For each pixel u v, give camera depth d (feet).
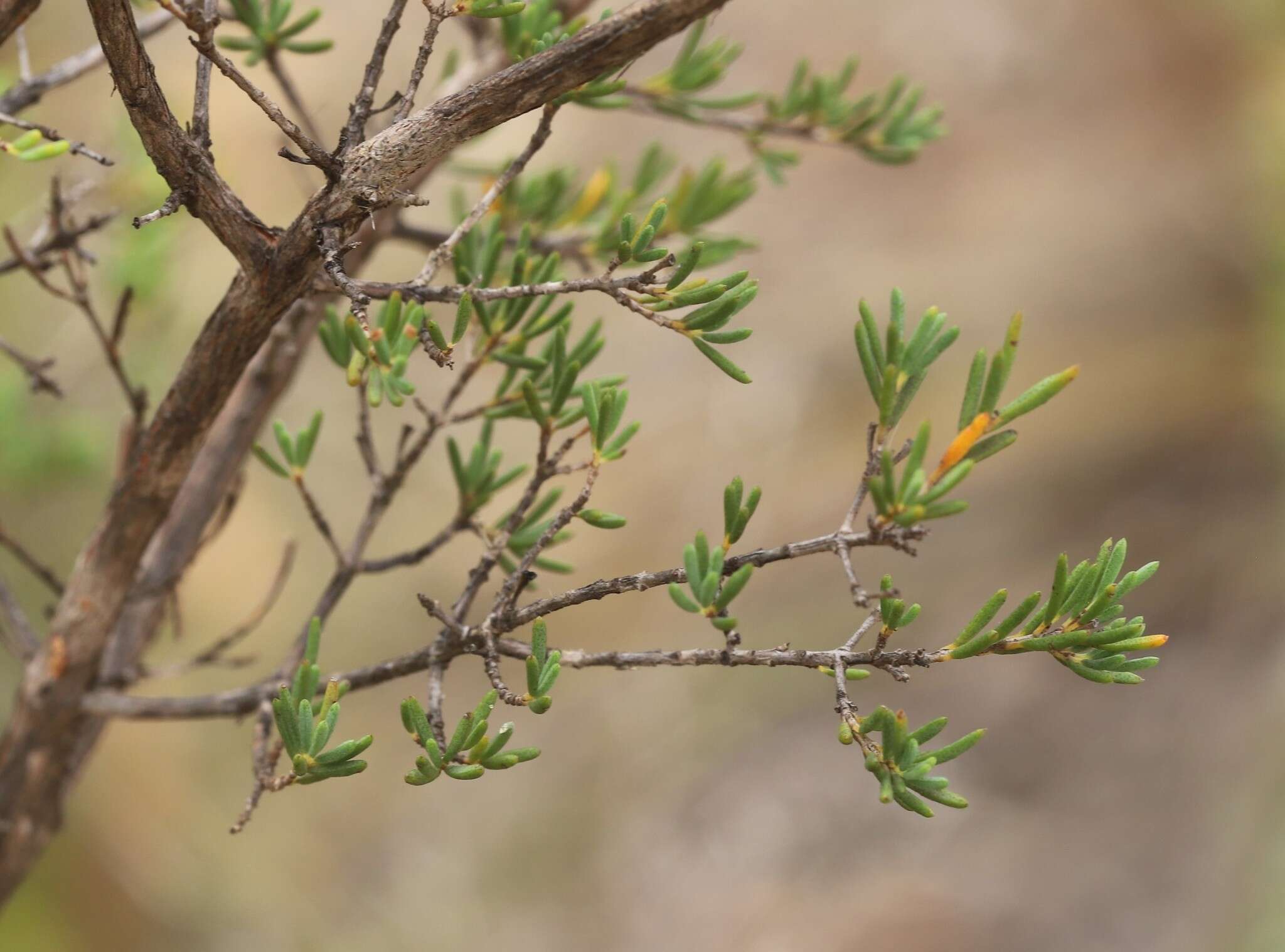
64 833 16.80
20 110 4.82
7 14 3.66
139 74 2.78
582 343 4.44
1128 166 24.97
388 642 21.16
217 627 19.70
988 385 2.77
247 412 5.58
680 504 23.53
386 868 19.99
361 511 21.91
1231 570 18.35
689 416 24.88
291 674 4.54
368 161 2.94
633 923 18.83
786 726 19.88
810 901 17.69
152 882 17.56
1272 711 16.12
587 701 21.91
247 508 21.22
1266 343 20.39
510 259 5.87
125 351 9.44
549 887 19.89
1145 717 17.46
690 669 21.40
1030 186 25.70
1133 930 15.23
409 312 3.49
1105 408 21.45
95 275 9.25
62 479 9.21
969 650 2.88
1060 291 23.49
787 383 24.80
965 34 28.60
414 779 2.96
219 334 3.51
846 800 18.76
